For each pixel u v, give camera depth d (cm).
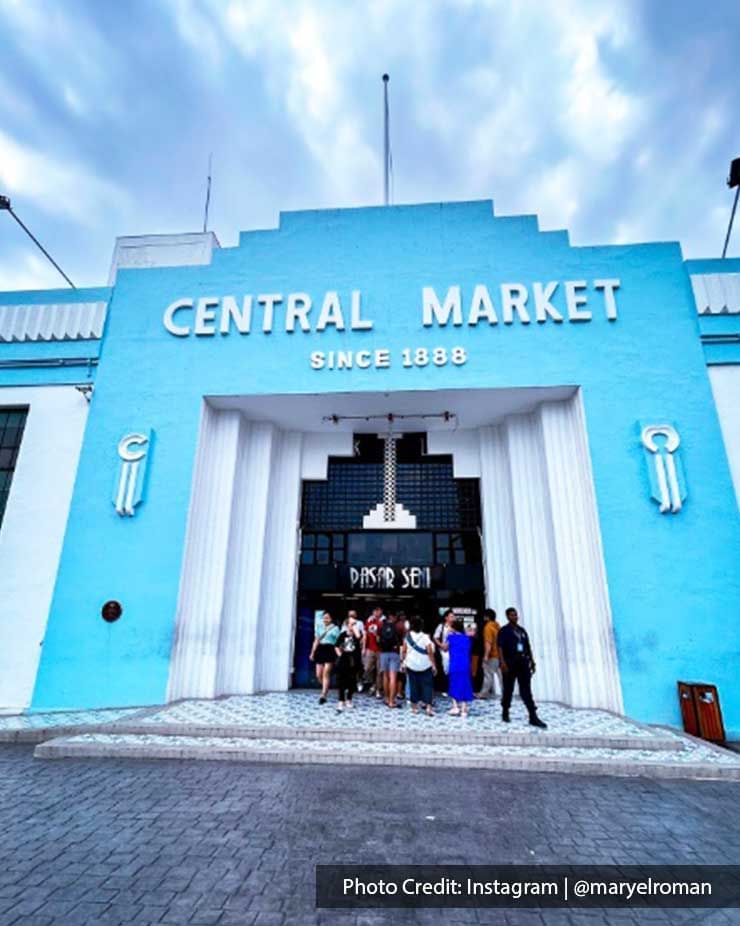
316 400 982
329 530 1086
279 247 1052
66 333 1035
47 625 851
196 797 456
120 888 308
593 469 875
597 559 856
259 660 977
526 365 934
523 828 402
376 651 959
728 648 773
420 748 599
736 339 922
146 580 871
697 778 533
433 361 948
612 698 797
